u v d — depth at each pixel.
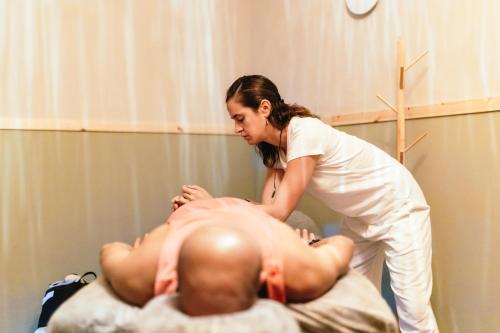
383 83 1.56
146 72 1.69
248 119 1.21
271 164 1.37
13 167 1.37
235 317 0.53
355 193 1.25
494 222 1.28
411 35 1.47
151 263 0.68
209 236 0.56
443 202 1.41
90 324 0.71
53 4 1.44
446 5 1.37
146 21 1.69
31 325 1.43
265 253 0.66
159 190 1.75
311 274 0.70
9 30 1.35
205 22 1.90
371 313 0.72
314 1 1.81
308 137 1.13
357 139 1.28
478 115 1.30
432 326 1.23
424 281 1.23
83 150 1.53
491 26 1.26
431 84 1.42
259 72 2.09
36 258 1.43
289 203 1.10
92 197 1.55
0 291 1.36
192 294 0.54
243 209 0.81
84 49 1.52
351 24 1.67
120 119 1.62
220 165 1.97
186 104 1.83
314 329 0.70
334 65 1.74
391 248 1.25
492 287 1.30
